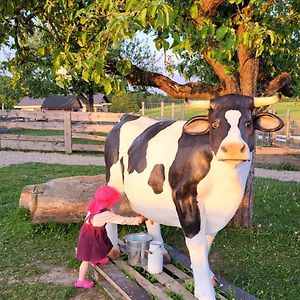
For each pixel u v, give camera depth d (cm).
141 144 394
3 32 493
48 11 433
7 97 3372
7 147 1630
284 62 620
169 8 292
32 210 596
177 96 568
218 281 390
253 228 601
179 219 352
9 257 514
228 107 301
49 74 1978
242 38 429
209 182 332
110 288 414
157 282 405
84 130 1553
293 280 449
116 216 420
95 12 407
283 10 513
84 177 635
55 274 471
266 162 1355
